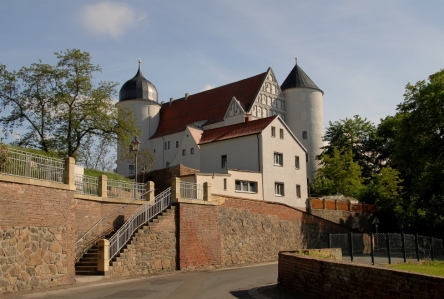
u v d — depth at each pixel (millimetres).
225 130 49688
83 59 39844
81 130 40094
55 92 39062
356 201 53125
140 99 80000
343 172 59812
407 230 48812
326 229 40562
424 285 9258
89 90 40125
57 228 17953
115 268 20875
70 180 18875
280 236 34969
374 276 10859
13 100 38812
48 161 18188
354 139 70062
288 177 47375
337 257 21578
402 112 45438
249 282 19016
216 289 16766
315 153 74562
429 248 30031
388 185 53219
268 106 72125
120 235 21984
